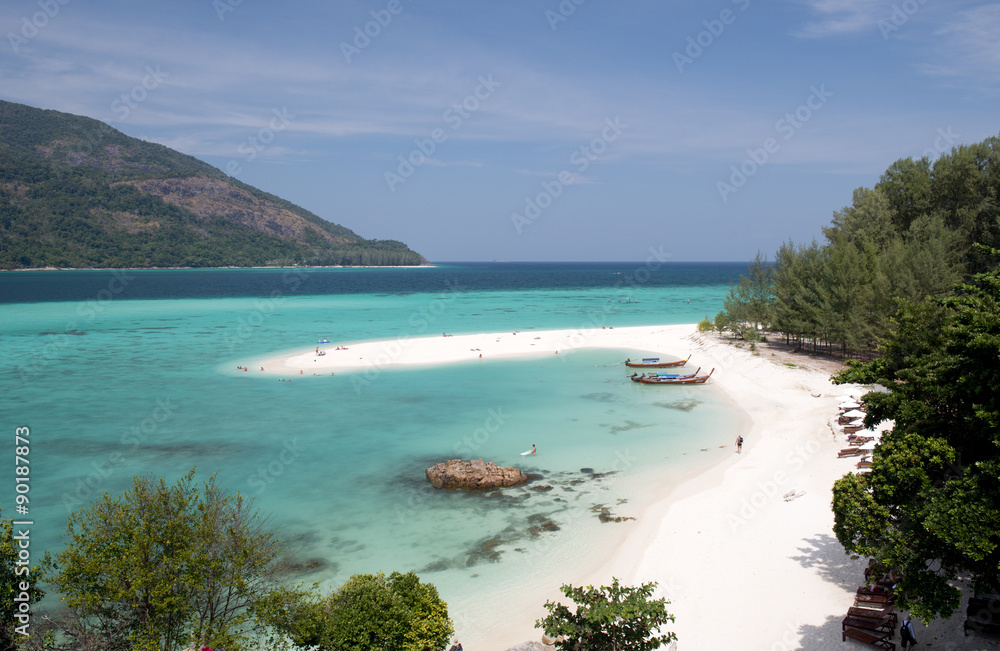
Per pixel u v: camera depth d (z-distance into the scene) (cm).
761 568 2320
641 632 1606
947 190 6750
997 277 1905
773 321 6950
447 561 2552
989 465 1438
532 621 2116
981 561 1481
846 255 6112
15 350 7762
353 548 2669
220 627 1669
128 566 1592
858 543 1836
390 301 14975
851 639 1825
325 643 1723
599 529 2803
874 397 1864
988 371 1562
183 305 13625
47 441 4156
